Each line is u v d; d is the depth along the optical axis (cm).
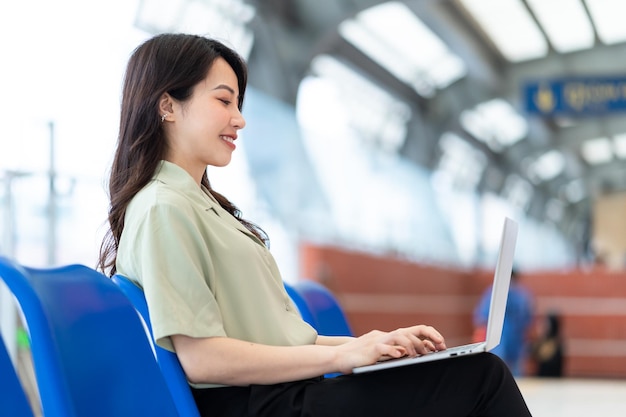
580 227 2348
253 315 131
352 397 121
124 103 139
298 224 683
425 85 1243
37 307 99
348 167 816
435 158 1359
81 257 339
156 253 122
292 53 862
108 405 106
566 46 1266
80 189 338
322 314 178
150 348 115
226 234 132
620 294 929
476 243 1217
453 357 123
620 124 1689
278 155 682
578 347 932
